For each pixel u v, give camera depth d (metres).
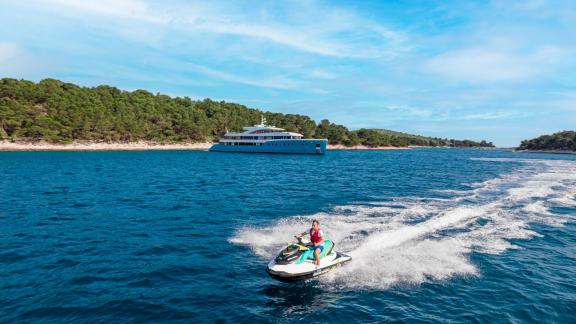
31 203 22.94
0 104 107.50
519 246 13.91
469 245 13.79
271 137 102.75
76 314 8.52
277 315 8.63
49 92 127.50
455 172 49.56
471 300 9.43
